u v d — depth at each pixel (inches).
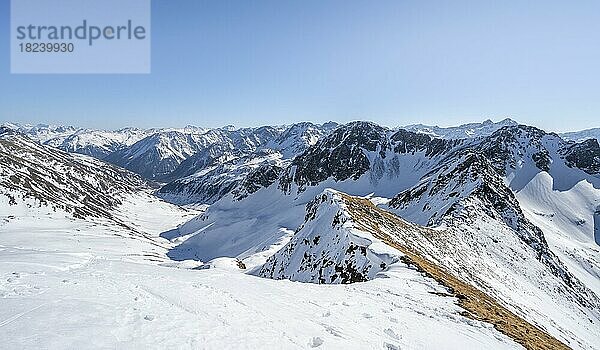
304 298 839.7
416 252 1802.4
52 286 629.3
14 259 923.4
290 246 2245.3
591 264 4404.5
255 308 660.7
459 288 1210.6
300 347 523.5
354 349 563.5
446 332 756.0
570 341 1803.6
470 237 2792.8
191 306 608.1
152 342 453.1
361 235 1505.9
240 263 3139.8
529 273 2709.2
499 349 741.9
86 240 5113.2
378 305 858.1
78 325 469.1
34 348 404.5
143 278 787.4
